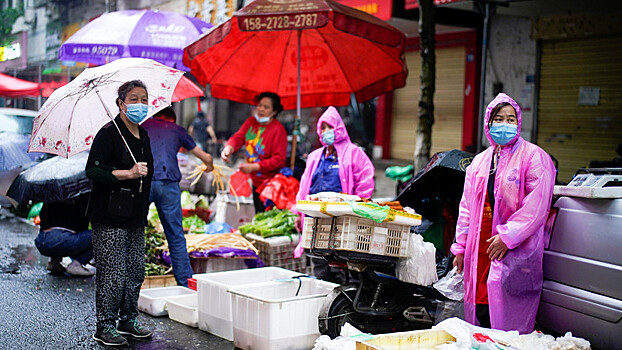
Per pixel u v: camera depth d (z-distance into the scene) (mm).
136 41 9461
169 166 6902
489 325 5559
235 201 9414
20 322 6180
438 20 13812
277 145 8336
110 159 5402
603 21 12281
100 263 5484
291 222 7914
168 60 9547
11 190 7750
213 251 7344
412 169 9805
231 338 5801
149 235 7852
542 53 13602
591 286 4781
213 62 9047
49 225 7945
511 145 5062
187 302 6621
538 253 4957
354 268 5297
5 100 19391
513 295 4965
